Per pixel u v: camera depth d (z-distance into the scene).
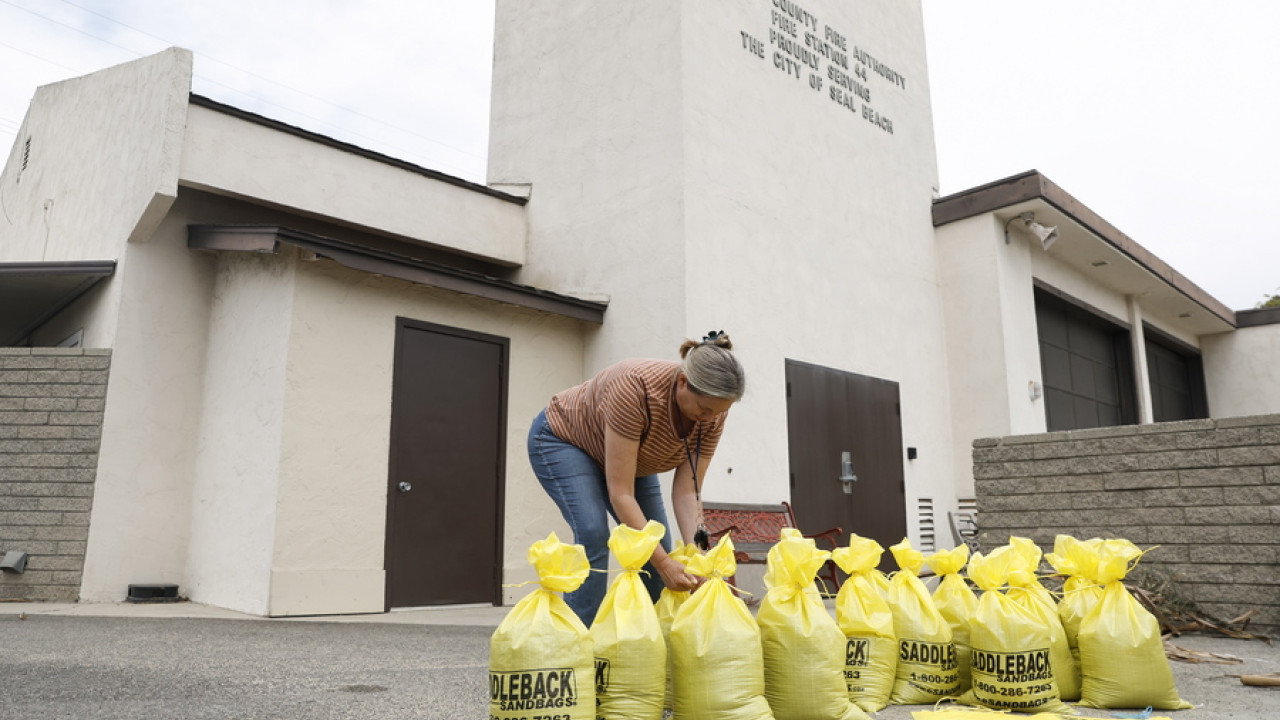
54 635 4.09
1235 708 2.76
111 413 5.86
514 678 2.05
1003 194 8.91
